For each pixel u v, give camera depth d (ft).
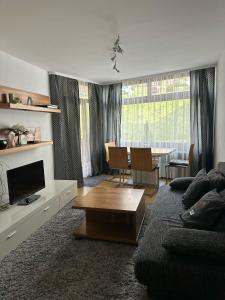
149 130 17.57
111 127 19.17
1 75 10.60
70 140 15.87
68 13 7.23
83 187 15.90
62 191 11.37
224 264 4.68
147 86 17.31
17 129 11.02
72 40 9.48
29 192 9.95
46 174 14.21
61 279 6.30
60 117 14.94
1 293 5.85
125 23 8.07
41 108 12.00
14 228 7.77
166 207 8.02
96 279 6.27
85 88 17.89
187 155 16.26
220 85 12.86
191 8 7.17
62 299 5.59
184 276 4.67
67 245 8.05
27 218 8.50
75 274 6.49
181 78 15.93
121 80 18.26
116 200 9.02
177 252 4.97
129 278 6.29
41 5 6.71
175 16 7.67
